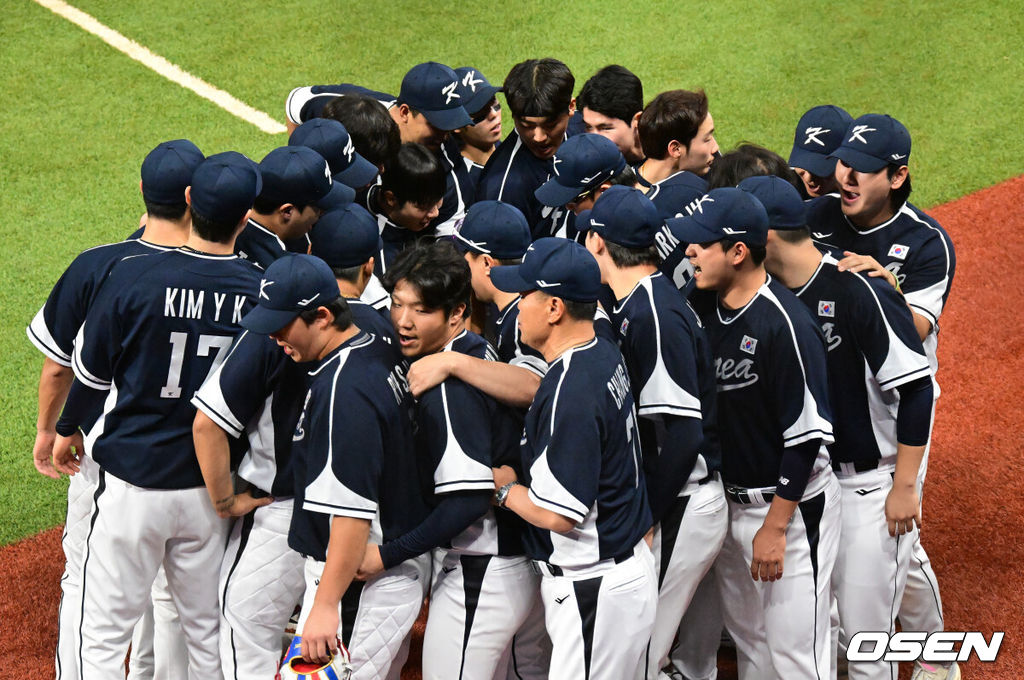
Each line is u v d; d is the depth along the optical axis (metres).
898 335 15.36
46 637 19.58
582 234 18.59
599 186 17.91
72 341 15.91
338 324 13.88
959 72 41.62
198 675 16.52
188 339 14.95
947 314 29.41
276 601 15.66
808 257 15.78
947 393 26.44
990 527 22.14
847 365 15.85
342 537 13.42
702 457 15.59
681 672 18.55
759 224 14.73
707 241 14.79
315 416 13.52
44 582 20.81
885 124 17.09
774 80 41.41
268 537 15.43
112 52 42.59
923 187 35.50
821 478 15.84
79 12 45.25
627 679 14.69
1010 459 24.06
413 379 13.98
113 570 15.50
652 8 46.12
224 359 15.10
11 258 31.39
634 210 14.99
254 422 15.12
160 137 37.75
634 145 22.53
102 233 32.75
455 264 14.12
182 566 15.86
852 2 46.38
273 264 13.62
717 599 18.02
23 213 33.44
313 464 13.48
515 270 14.27
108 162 36.25
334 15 45.47
